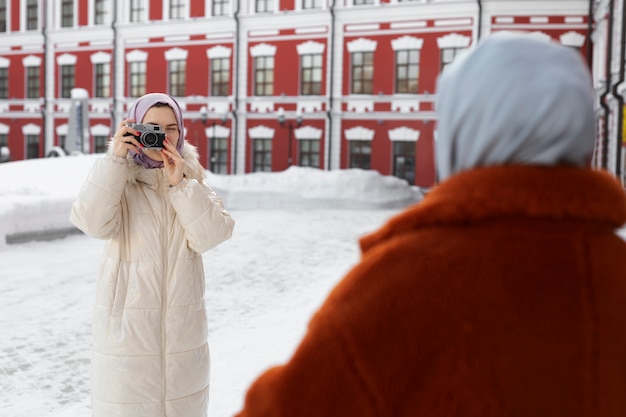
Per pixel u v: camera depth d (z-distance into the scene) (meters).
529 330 0.85
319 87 26.34
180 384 2.53
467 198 0.90
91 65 29.91
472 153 0.95
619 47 16.34
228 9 27.53
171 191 2.51
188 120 28.36
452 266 0.88
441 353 0.85
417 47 24.55
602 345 0.86
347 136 25.83
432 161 24.70
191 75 28.20
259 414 0.93
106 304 2.51
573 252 0.88
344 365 0.87
